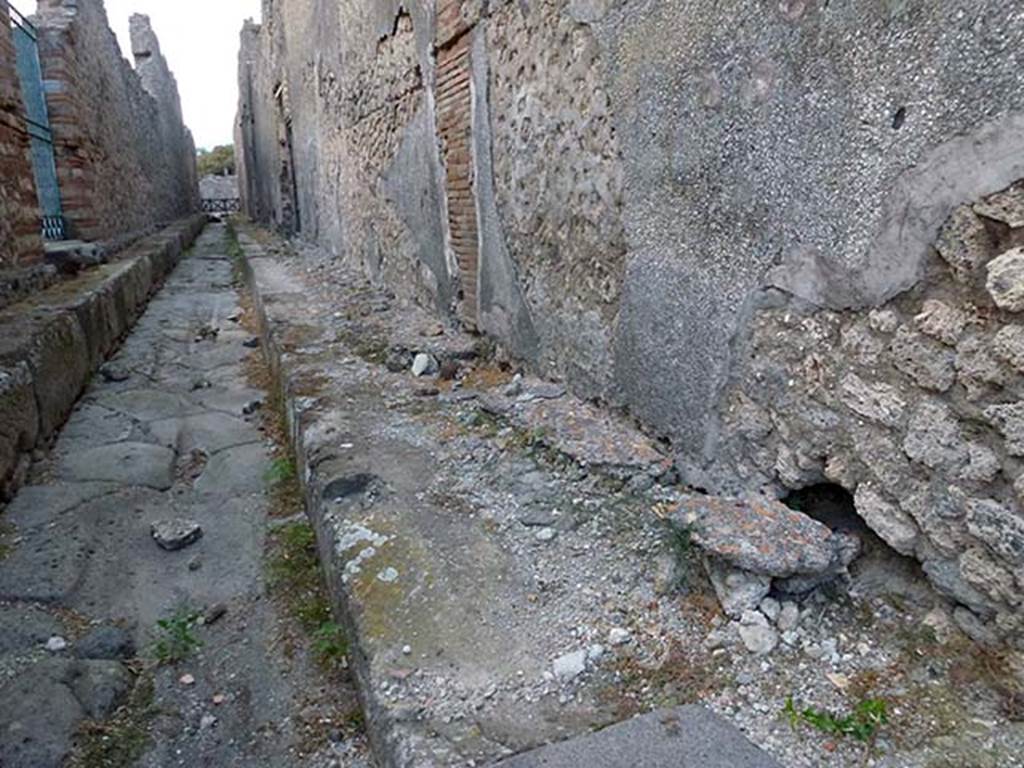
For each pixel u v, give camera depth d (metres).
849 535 1.85
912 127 1.46
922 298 1.52
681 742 1.39
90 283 5.93
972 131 1.35
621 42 2.43
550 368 3.32
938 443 1.52
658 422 2.50
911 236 1.50
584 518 2.25
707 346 2.18
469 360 4.02
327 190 8.87
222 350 6.02
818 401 1.82
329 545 2.32
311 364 4.11
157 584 2.59
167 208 18.47
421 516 2.33
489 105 3.58
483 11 3.50
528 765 1.35
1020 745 1.34
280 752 1.81
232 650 2.23
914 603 1.69
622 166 2.52
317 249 10.03
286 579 2.57
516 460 2.67
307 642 2.22
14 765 1.75
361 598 1.93
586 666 1.64
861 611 1.73
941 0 1.37
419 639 1.76
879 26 1.50
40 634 2.27
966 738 1.37
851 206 1.63
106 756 1.81
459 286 4.41
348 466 2.69
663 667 1.62
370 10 5.59
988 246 1.38
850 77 1.59
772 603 1.75
